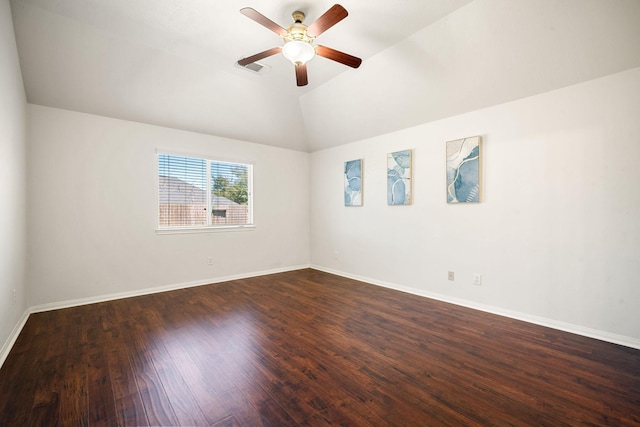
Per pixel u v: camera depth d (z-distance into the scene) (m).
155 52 2.99
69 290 3.25
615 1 2.00
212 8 2.36
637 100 2.27
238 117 4.19
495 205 3.05
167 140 3.92
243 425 1.46
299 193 5.42
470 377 1.88
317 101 4.16
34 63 2.73
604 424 1.46
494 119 3.04
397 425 1.46
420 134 3.71
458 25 2.49
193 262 4.17
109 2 2.30
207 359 2.11
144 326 2.70
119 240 3.56
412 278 3.83
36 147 3.05
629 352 2.21
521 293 2.88
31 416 1.52
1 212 2.10
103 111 3.39
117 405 1.61
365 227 4.46
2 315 2.11
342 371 1.95
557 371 1.95
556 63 2.46
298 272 5.12
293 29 2.27
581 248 2.54
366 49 2.95
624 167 2.33
